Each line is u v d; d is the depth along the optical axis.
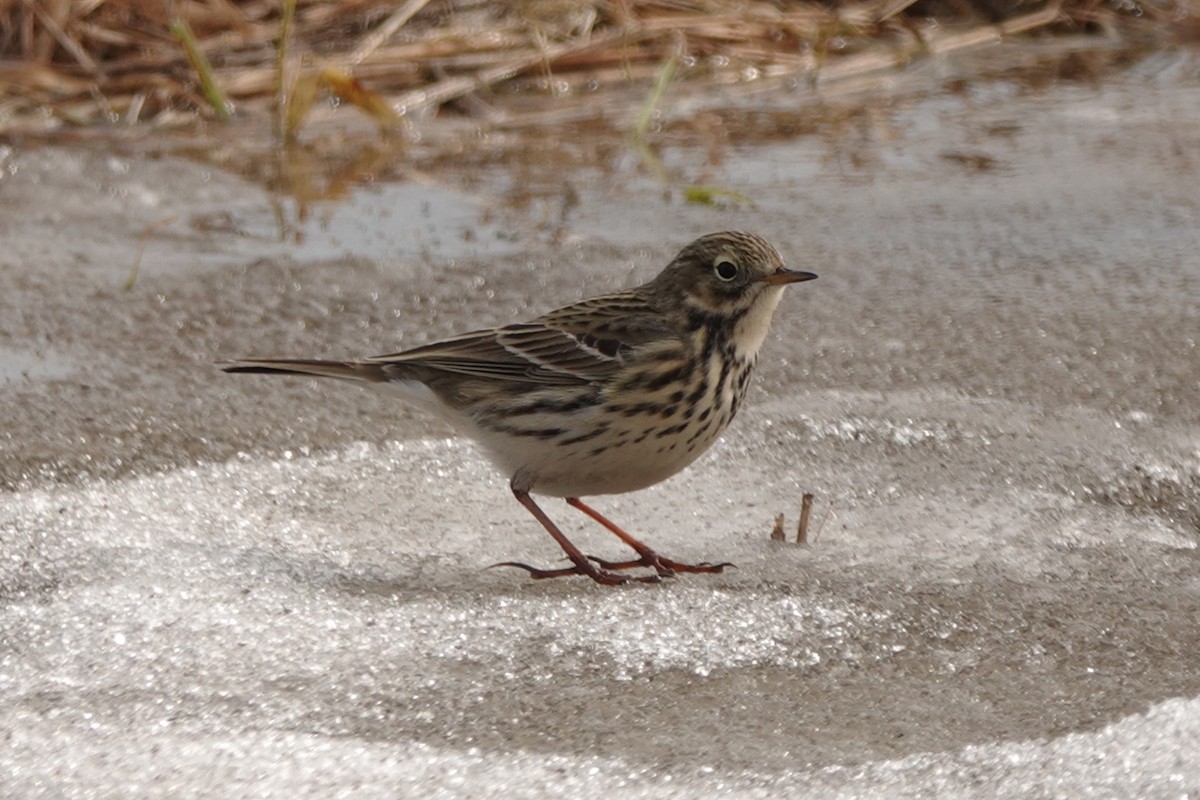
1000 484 11.35
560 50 23.02
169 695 8.10
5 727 7.73
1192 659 8.84
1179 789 7.31
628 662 8.64
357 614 9.08
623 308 10.66
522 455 10.55
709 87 22.92
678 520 10.92
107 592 9.16
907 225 17.31
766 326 10.88
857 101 22.52
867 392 12.87
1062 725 8.01
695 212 17.72
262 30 22.72
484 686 8.31
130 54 21.66
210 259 15.97
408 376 10.82
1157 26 25.86
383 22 23.30
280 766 7.43
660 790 7.31
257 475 11.18
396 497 11.09
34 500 10.35
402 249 16.36
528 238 16.78
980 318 14.54
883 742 7.83
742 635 8.97
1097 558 10.29
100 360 13.35
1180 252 16.38
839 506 11.08
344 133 20.61
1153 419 12.41
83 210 17.28
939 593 9.62
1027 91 23.05
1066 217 17.53
